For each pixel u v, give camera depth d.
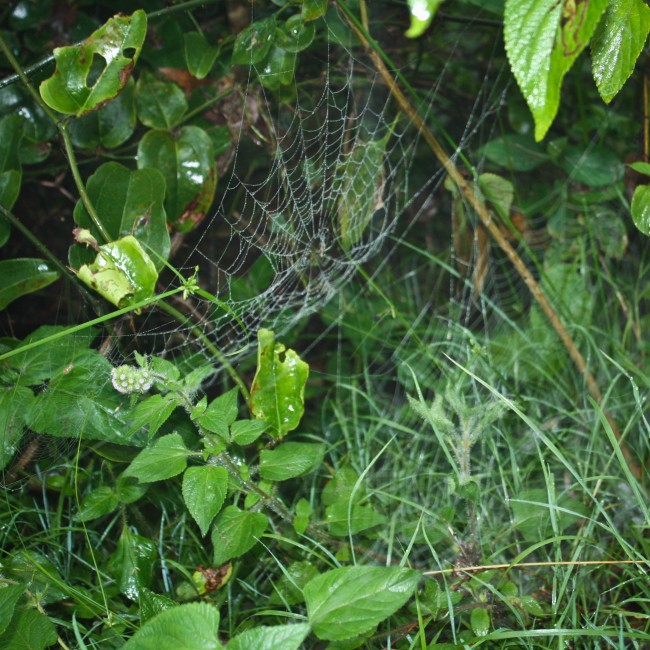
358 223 0.92
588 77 1.02
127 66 0.76
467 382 0.93
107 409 0.76
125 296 0.75
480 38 1.05
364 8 0.88
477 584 0.74
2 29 0.88
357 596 0.65
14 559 0.76
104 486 0.77
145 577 0.76
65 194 0.92
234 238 0.99
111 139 0.85
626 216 1.01
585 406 0.90
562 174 1.01
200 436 0.78
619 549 0.80
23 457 0.79
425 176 1.12
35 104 0.85
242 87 0.89
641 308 1.00
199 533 0.82
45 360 0.77
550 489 0.75
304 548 0.75
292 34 0.84
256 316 0.92
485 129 1.07
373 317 1.01
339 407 0.93
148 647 0.63
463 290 1.01
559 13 0.59
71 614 0.77
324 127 0.97
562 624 0.75
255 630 0.63
